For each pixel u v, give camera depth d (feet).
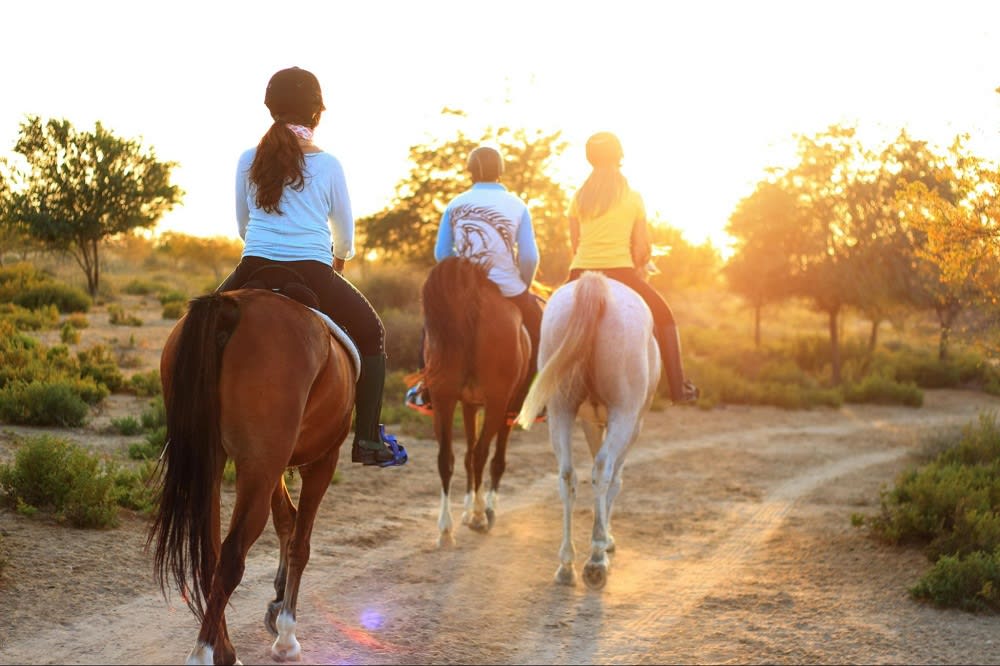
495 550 22.56
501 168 24.71
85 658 13.89
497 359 22.49
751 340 103.96
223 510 23.31
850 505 29.63
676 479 33.63
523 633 16.39
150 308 74.90
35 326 55.16
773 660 15.34
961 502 23.09
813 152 77.71
